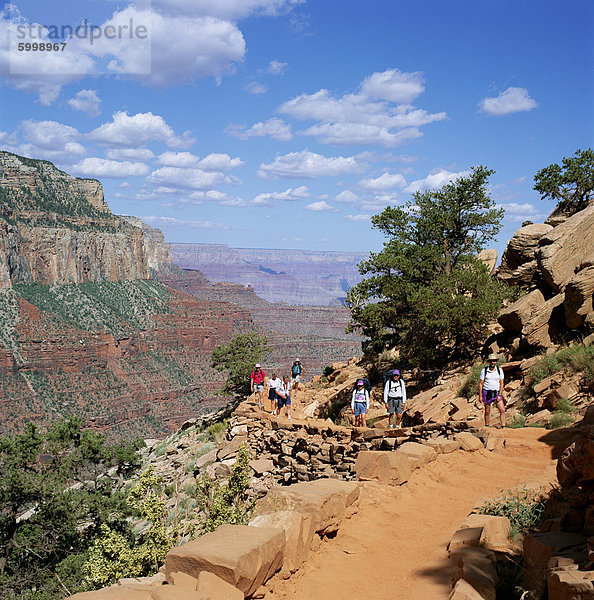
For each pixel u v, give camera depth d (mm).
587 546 5254
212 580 4750
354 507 8070
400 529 7676
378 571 6293
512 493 8680
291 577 5848
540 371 17562
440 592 5480
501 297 27312
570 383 15742
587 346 17797
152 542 8070
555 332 21250
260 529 5758
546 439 12477
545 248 23547
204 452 28719
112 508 29594
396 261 33406
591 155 31734
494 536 6832
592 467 6590
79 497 29766
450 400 20875
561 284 22922
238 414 26031
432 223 34969
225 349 54844
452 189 36000
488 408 15398
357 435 16984
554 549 5645
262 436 21047
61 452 33688
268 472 18234
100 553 7777
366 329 35594
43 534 29391
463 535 6684
